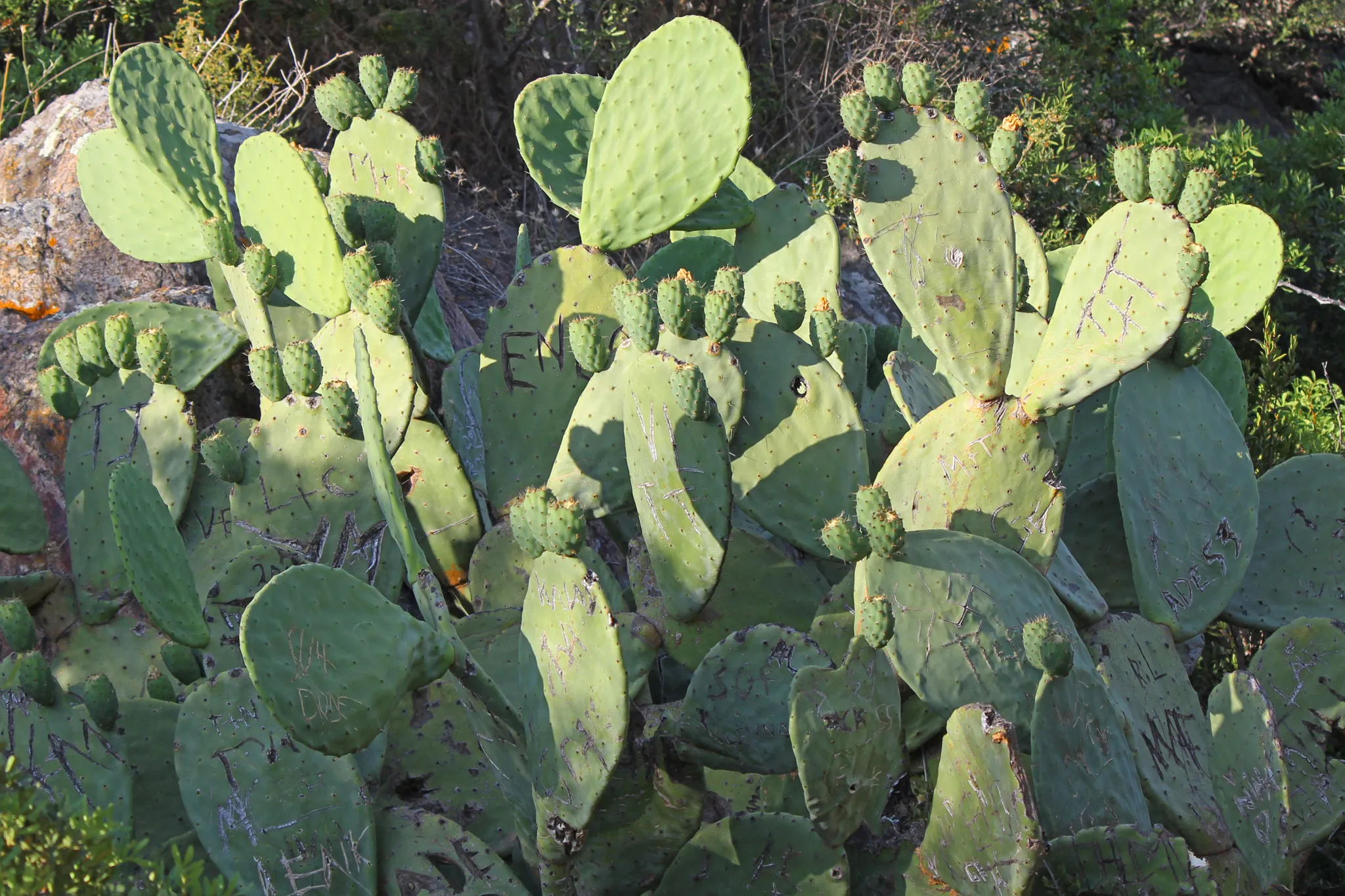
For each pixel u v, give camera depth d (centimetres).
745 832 235
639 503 277
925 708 252
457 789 273
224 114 620
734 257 399
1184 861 219
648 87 346
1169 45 1230
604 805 234
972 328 271
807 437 301
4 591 320
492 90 793
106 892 170
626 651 266
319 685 213
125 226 421
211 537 338
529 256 478
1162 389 315
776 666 238
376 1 752
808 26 835
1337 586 332
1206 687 418
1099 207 702
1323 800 275
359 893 241
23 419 374
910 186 268
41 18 675
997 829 209
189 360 394
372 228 362
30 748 252
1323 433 545
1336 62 1102
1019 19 873
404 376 330
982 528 275
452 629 231
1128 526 303
